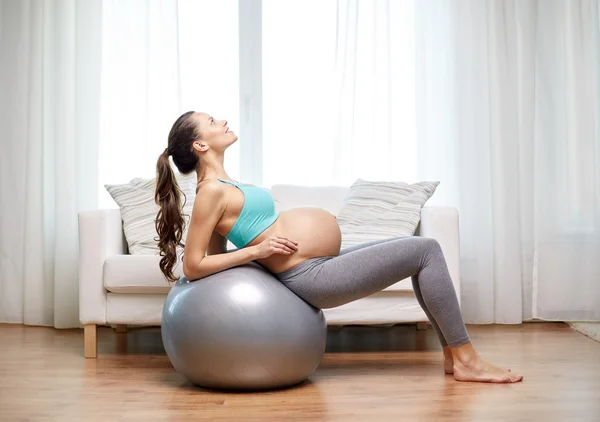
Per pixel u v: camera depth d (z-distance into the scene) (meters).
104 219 3.41
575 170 4.56
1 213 4.56
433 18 4.54
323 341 2.74
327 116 4.57
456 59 4.48
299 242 2.70
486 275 4.43
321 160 4.57
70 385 2.80
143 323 3.37
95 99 4.41
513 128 4.47
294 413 2.33
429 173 4.50
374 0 4.49
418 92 4.50
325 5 4.59
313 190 4.14
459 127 4.47
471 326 4.35
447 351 2.91
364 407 2.40
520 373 2.94
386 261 2.70
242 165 4.61
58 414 2.36
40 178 4.48
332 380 2.85
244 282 2.60
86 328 3.41
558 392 2.59
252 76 4.60
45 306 4.46
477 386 2.70
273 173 4.60
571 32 4.58
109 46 4.46
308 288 2.68
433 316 2.83
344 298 2.71
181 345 2.62
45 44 4.47
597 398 2.50
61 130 4.41
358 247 2.87
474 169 4.45
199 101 4.58
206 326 2.55
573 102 4.57
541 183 4.56
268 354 2.55
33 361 3.32
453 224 3.47
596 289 4.52
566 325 4.41
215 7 4.60
